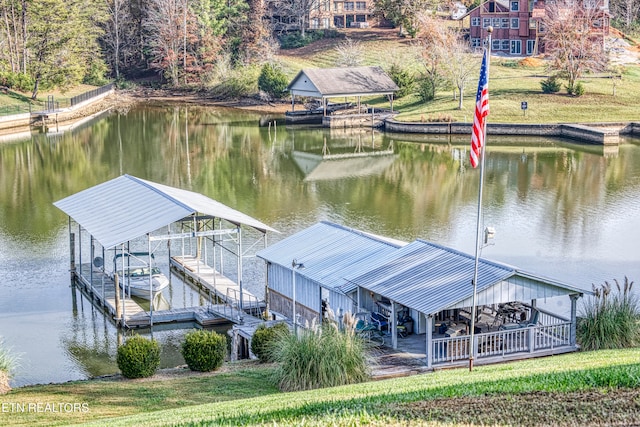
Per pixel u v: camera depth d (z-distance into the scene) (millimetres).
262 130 91312
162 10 123125
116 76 127375
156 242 46219
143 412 21516
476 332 27906
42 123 95562
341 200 57250
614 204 54469
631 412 16078
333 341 23922
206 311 34844
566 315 32156
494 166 68938
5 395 23828
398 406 17312
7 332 33406
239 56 122688
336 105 99250
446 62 94000
